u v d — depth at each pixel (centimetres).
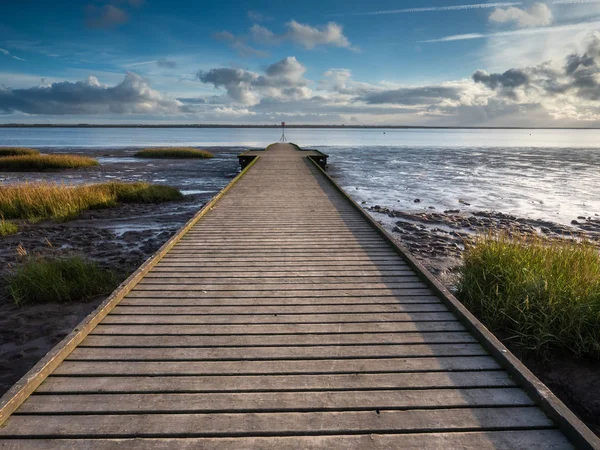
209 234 653
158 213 1121
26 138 7656
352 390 260
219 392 256
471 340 324
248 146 4794
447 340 324
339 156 3316
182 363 288
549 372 386
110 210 1148
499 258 532
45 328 459
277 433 222
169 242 575
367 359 296
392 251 564
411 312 374
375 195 1476
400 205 1293
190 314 367
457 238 877
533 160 3073
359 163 2716
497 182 1833
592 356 404
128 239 851
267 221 741
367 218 739
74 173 2053
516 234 734
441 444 215
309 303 392
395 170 2306
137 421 230
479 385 265
